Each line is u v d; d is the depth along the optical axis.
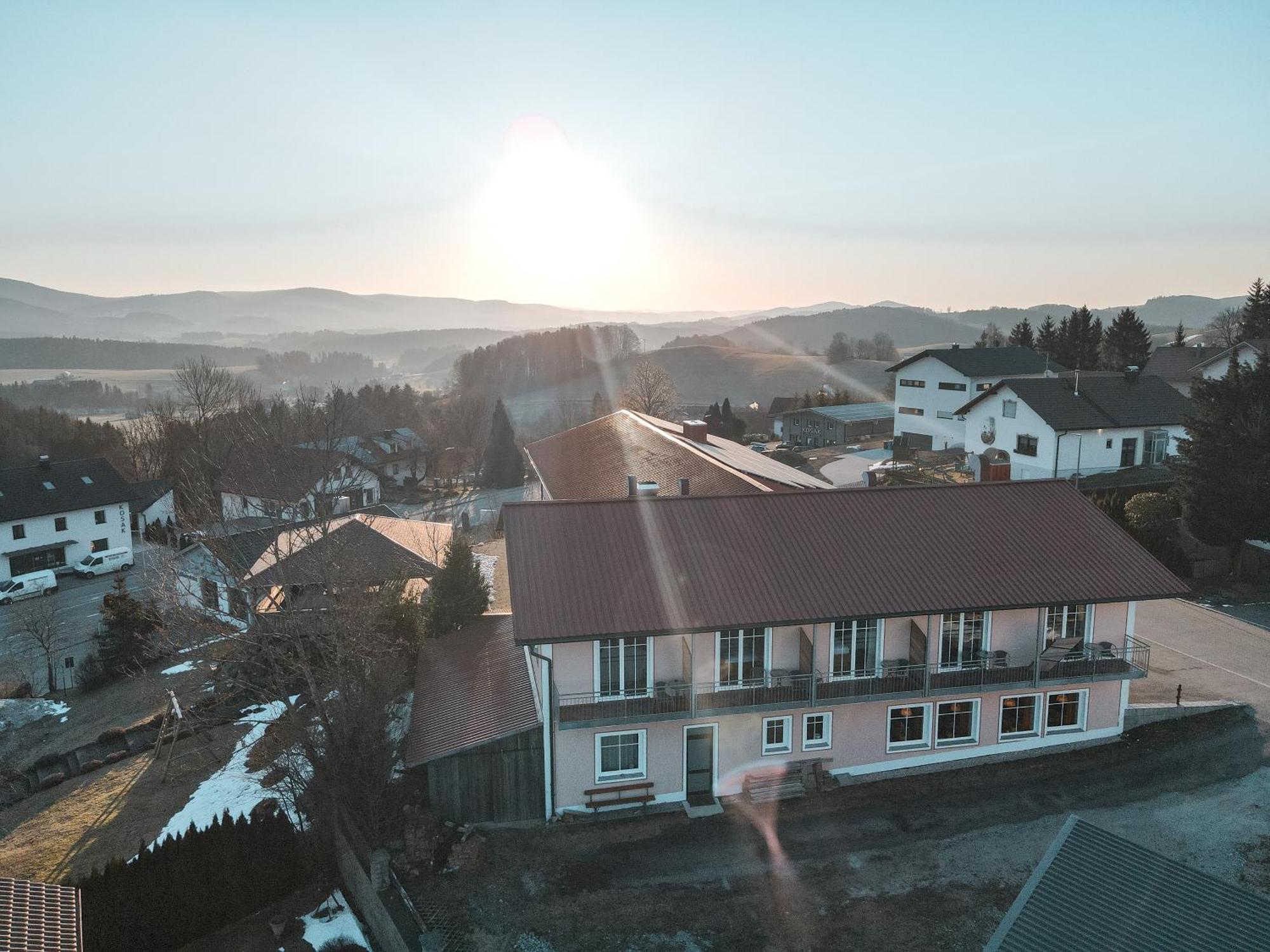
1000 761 27.38
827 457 83.69
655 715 23.88
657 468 42.12
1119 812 24.64
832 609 24.73
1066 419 55.69
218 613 33.44
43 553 62.59
